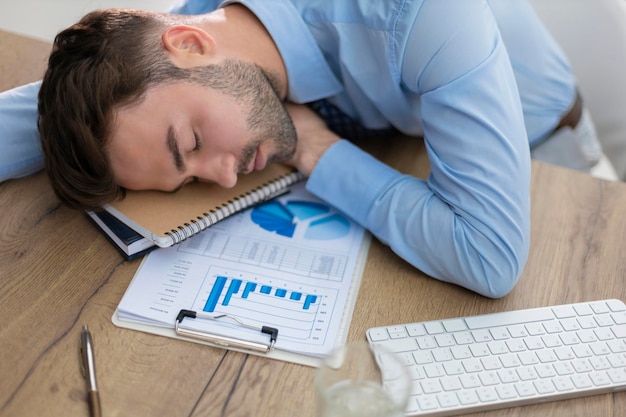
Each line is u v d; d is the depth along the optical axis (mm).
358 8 1010
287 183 1065
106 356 802
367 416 636
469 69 939
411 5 960
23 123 1058
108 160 897
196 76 907
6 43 1291
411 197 969
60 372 784
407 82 1016
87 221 998
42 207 1020
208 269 924
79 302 872
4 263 922
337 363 669
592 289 918
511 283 898
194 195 1014
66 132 877
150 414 744
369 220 985
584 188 1070
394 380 658
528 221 935
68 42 910
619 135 1422
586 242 985
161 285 896
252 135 956
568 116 1335
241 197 1018
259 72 992
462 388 777
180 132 893
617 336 845
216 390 772
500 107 937
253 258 946
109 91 853
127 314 852
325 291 899
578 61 1391
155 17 953
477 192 920
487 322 859
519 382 787
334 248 973
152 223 950
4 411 740
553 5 1363
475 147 929
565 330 853
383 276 934
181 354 812
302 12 1051
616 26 1332
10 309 856
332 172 1022
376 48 1010
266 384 781
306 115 1107
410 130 1149
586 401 784
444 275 928
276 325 847
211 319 850
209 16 1016
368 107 1126
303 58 1054
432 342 829
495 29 997
